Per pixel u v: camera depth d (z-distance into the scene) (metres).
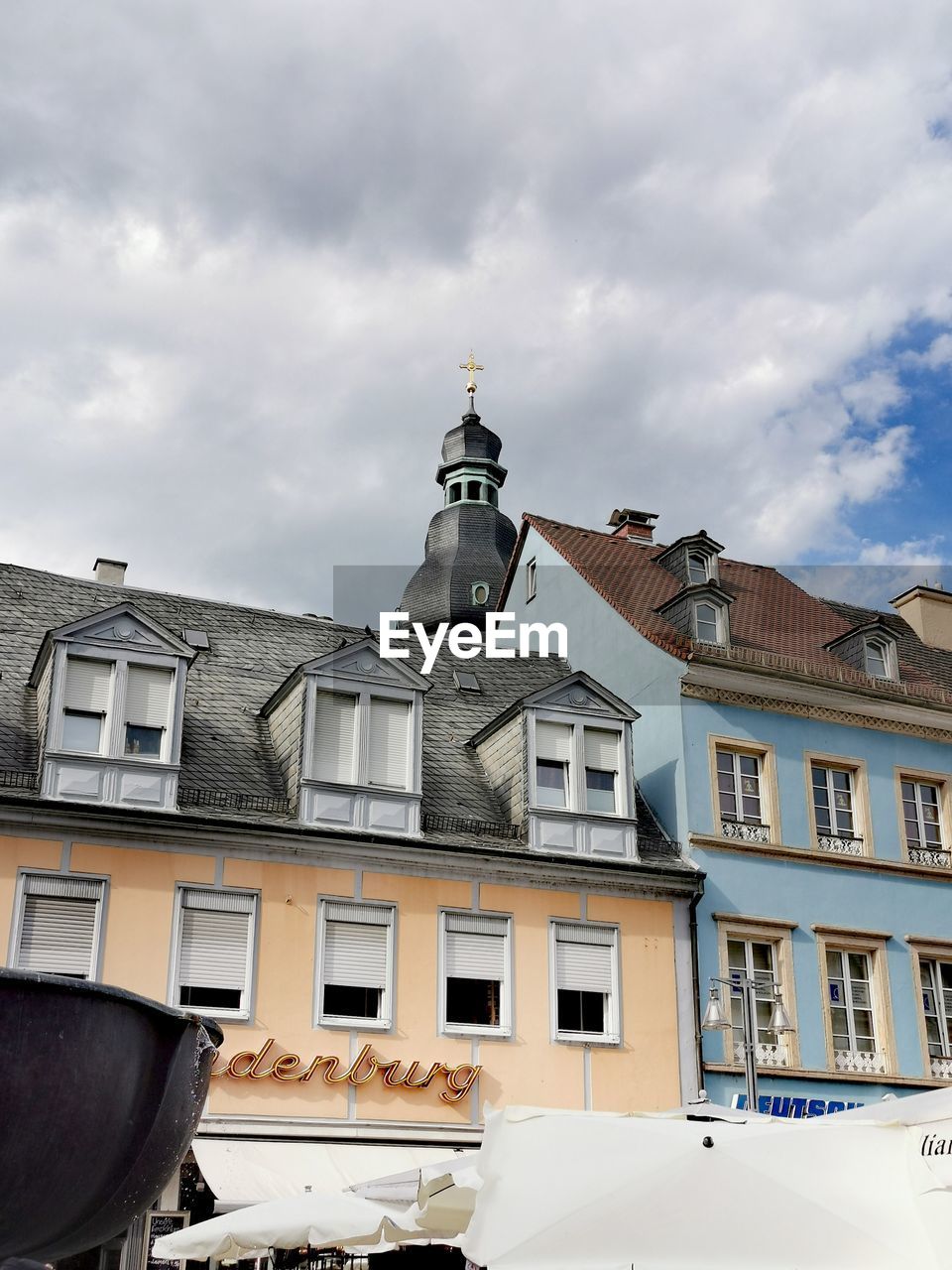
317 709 24.08
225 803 23.08
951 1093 9.68
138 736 22.67
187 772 23.56
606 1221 8.37
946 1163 8.45
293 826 22.94
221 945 22.14
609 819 25.59
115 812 21.80
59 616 26.75
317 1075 22.02
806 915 26.88
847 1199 8.47
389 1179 14.37
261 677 27.41
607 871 24.97
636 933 25.05
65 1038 5.12
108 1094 5.35
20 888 21.08
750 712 28.20
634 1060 24.17
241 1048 21.70
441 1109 22.61
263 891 22.62
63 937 21.19
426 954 23.38
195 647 27.48
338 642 29.77
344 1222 14.23
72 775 21.88
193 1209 21.14
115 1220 5.79
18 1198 5.07
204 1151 20.73
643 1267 8.21
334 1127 21.81
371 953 23.09
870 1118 9.77
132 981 21.34
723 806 27.31
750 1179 8.48
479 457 75.12
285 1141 21.47
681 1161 8.54
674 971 25.06
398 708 24.80
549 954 24.23
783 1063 25.47
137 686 22.89
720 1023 20.30
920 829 29.33
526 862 24.41
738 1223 8.31
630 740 26.31
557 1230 8.39
